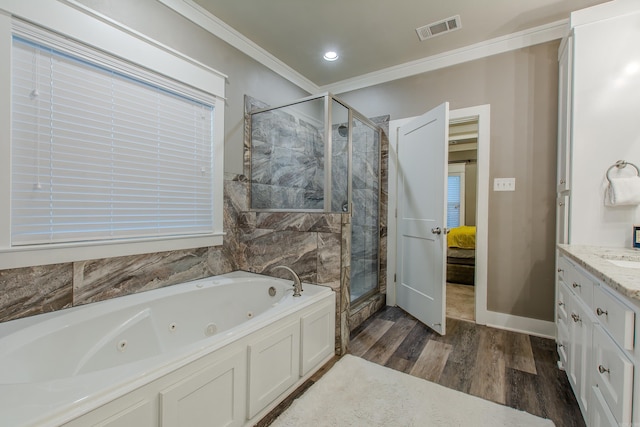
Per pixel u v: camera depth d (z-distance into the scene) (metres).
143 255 1.90
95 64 1.64
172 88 2.02
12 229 1.39
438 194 2.44
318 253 2.17
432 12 2.18
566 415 1.47
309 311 1.82
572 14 1.89
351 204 2.61
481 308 2.63
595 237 1.80
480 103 2.62
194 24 2.16
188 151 2.16
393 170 3.10
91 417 0.85
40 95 1.46
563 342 1.77
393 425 1.38
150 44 1.88
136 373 1.00
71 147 1.57
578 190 1.84
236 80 2.50
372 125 3.01
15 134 1.38
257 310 2.23
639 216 1.72
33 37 1.41
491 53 2.54
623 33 1.75
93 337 1.49
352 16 2.24
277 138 2.62
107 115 1.71
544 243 2.39
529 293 2.45
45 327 1.33
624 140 1.74
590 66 1.81
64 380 0.93
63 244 1.53
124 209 1.81
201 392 1.17
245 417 1.38
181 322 1.90
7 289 1.38
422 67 2.86
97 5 1.65
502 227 2.53
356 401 1.56
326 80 3.33
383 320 2.73
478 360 2.01
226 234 2.44
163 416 1.03
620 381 0.94
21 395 0.85
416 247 2.75
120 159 1.78
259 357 1.44
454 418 1.43
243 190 2.59
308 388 1.70
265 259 2.43
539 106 2.39
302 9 2.17
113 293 1.76
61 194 1.54
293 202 2.50
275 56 2.83
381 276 3.19
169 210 2.05
